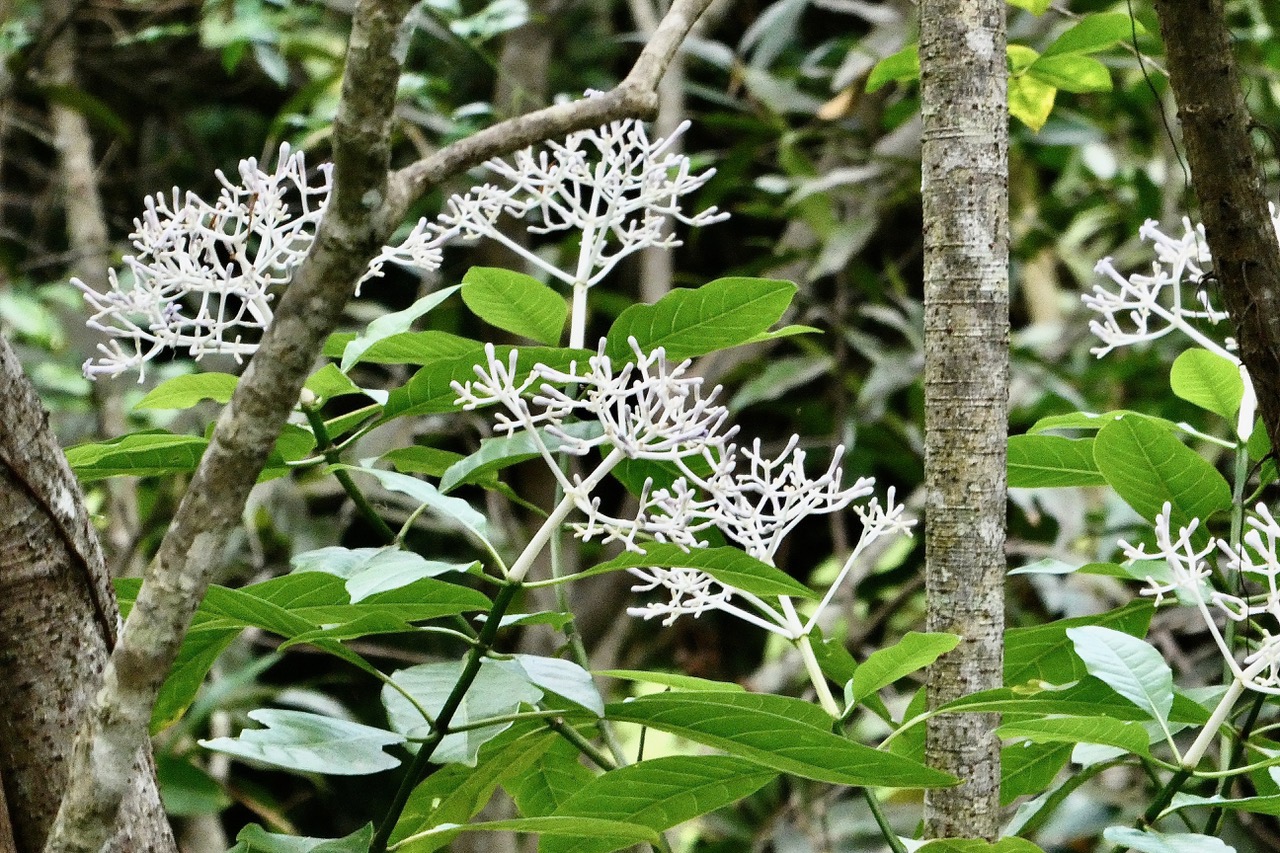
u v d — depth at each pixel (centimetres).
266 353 205
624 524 222
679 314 232
